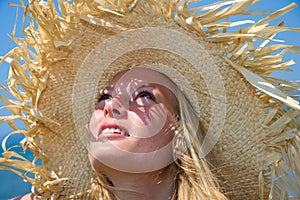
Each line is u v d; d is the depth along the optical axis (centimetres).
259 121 122
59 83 121
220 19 123
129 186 112
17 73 121
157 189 115
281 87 130
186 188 117
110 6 117
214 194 116
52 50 119
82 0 118
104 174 114
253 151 122
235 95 121
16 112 121
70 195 121
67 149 123
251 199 125
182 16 119
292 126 125
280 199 124
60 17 118
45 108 121
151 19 118
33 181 119
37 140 120
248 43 121
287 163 123
